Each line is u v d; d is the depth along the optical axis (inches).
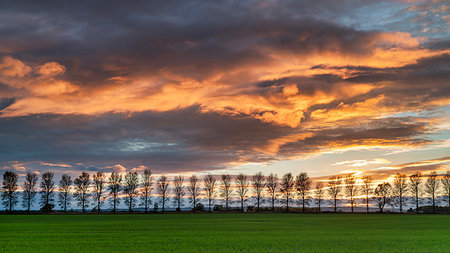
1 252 1248.8
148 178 6254.9
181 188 6397.6
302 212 6304.1
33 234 1895.9
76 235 1831.9
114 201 6043.3
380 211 6378.0
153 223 2908.5
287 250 1263.5
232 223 2910.9
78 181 5895.7
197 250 1268.5
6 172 5565.9
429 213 5989.2
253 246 1371.8
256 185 6515.8
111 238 1675.7
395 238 1657.2
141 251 1253.7
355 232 2003.0
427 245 1398.9
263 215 4899.1
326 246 1365.7
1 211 5447.8
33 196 5674.2
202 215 4877.0
